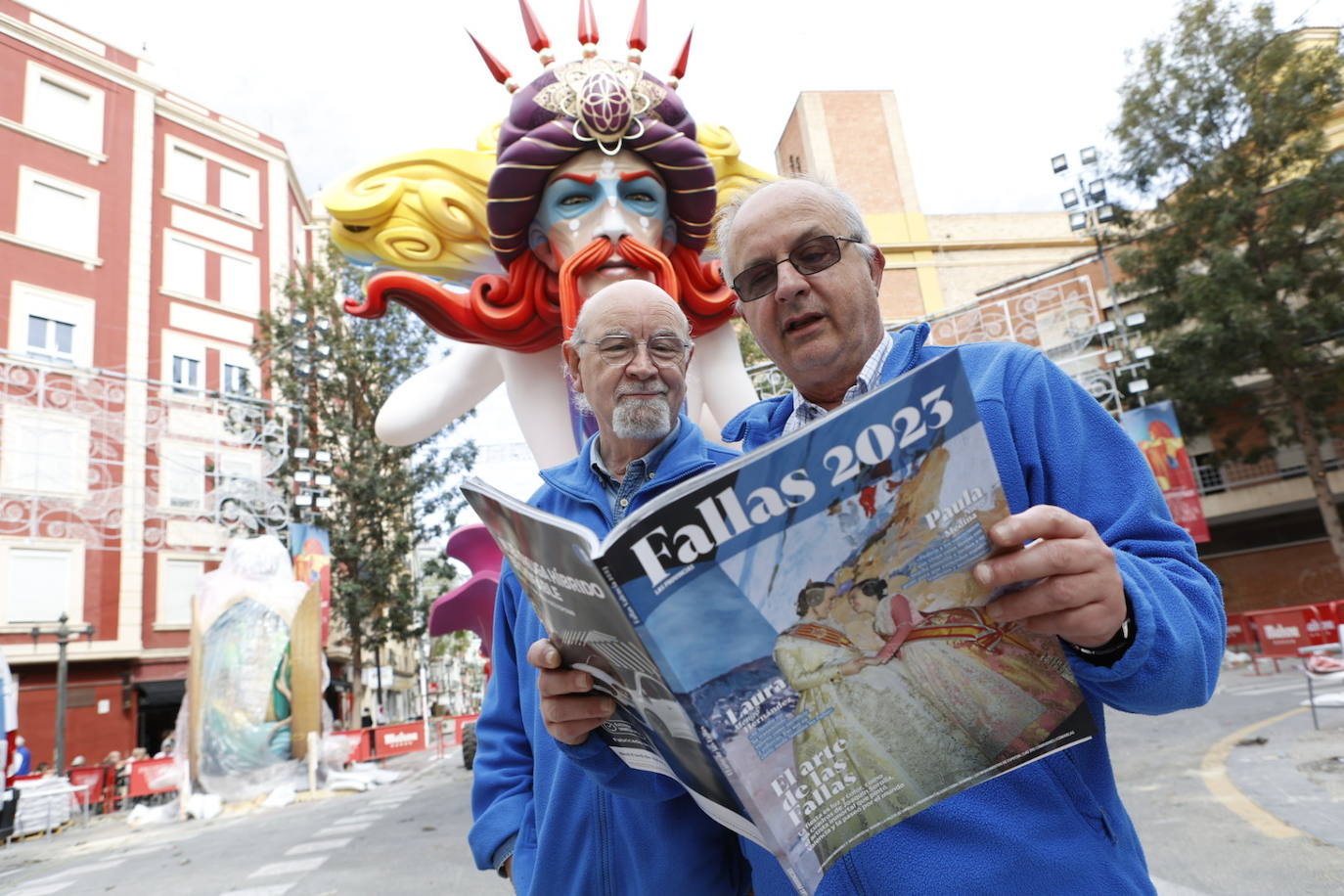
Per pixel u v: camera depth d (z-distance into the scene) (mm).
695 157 4805
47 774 13695
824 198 1490
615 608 918
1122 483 1178
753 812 938
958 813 1095
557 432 5172
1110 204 18484
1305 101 17031
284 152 26688
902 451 893
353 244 5406
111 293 21484
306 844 6852
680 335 1843
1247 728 7184
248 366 23875
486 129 5730
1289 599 21344
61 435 19094
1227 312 17031
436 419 5590
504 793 1771
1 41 20875
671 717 1002
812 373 1470
